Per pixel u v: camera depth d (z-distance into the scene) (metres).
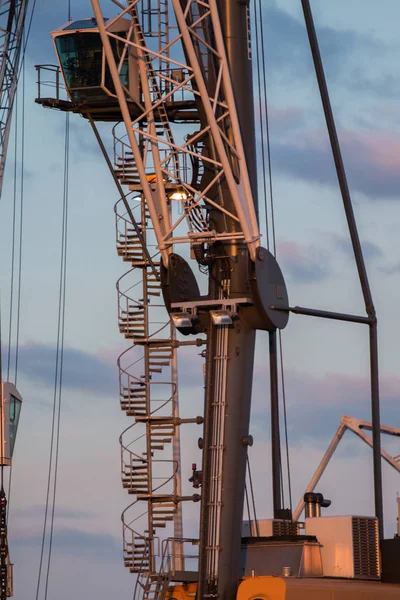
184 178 175.25
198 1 166.38
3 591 199.25
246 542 165.50
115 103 195.12
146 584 170.75
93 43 192.75
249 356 168.12
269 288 167.88
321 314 173.38
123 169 199.75
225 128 168.12
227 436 165.50
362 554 162.25
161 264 171.50
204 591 161.00
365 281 181.50
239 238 167.00
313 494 172.88
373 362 180.50
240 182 166.62
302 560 159.50
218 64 168.38
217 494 163.88
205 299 170.88
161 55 168.62
